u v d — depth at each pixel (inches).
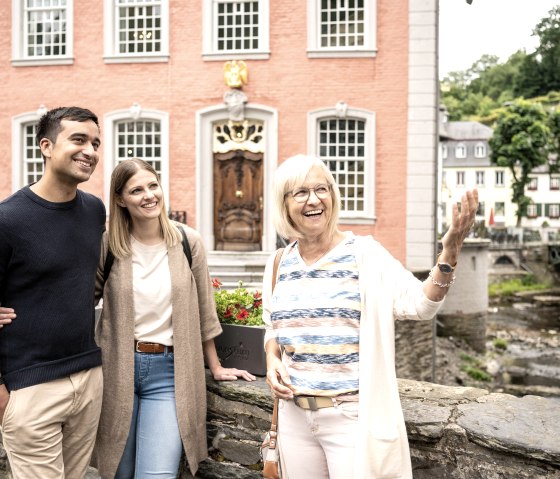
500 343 1060.5
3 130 676.7
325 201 99.9
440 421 108.9
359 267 97.6
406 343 567.5
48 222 106.8
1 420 108.3
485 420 107.7
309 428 97.9
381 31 606.9
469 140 3223.4
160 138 657.6
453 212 85.0
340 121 627.5
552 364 922.1
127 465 125.6
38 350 107.2
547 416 109.3
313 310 97.0
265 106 630.5
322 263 99.3
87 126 107.7
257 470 132.4
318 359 95.7
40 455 108.6
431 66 597.0
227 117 639.1
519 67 3326.8
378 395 93.8
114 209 122.4
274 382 98.5
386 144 609.9
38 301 106.7
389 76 607.2
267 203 641.0
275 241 639.8
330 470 96.1
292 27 623.8
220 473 137.2
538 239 2349.9
